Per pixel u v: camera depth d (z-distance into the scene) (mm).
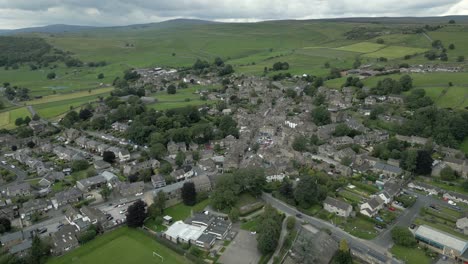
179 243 160625
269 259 147875
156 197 187250
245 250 154250
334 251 145625
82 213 183500
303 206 183750
